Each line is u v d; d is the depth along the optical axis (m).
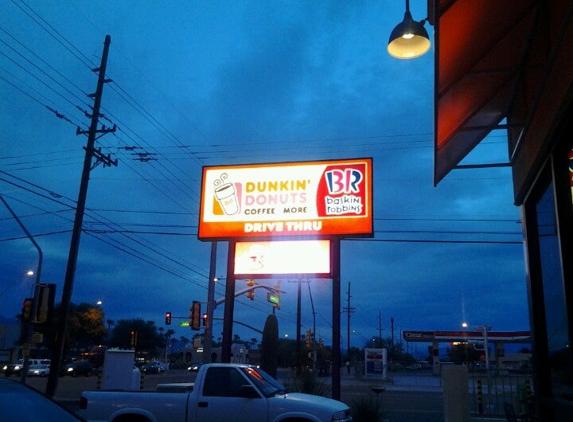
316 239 19.88
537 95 6.80
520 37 7.18
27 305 22.33
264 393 10.80
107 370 25.28
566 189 6.47
